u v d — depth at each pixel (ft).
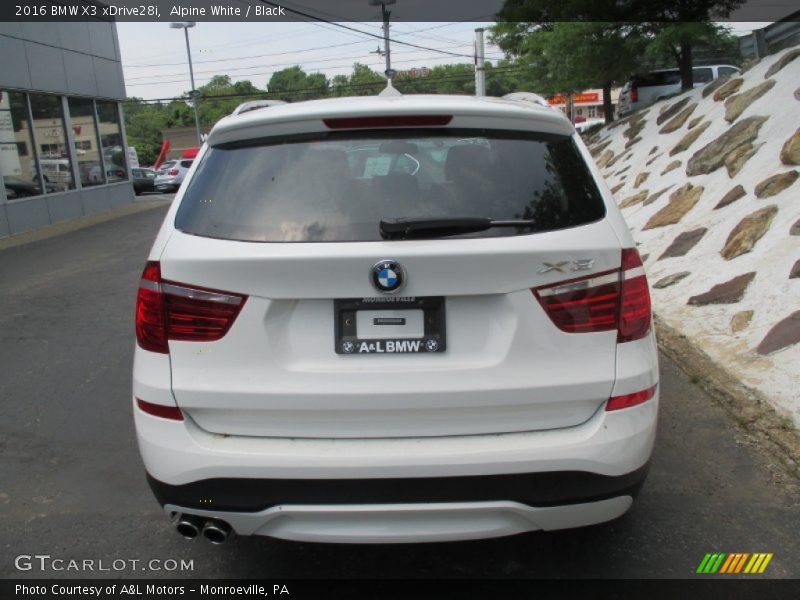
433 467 7.67
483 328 7.91
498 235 7.88
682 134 32.17
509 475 7.74
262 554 10.18
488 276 7.73
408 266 7.66
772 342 15.25
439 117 8.58
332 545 10.37
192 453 7.95
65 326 22.11
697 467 12.03
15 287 28.43
